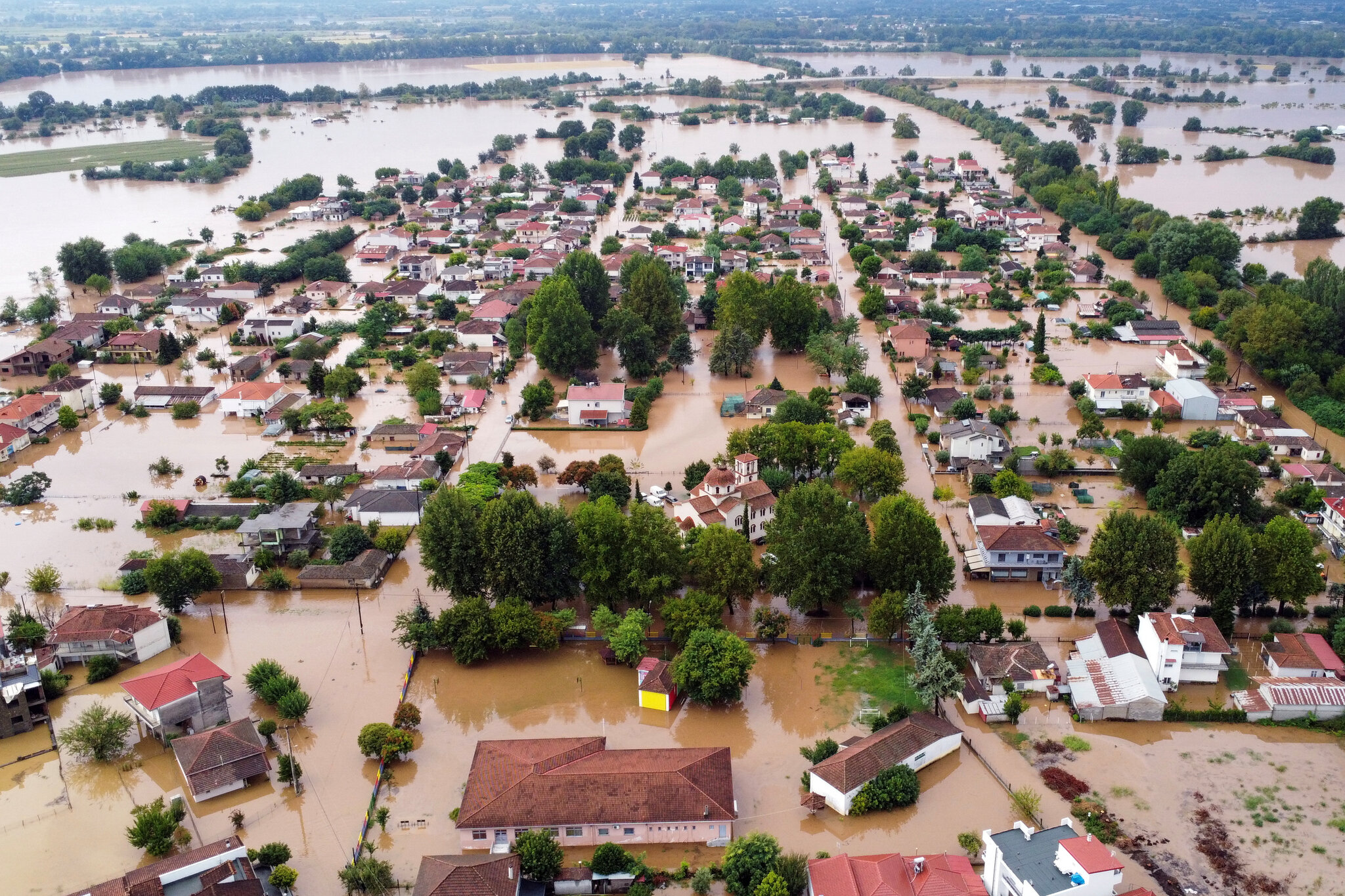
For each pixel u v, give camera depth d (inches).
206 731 4773.6
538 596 5782.5
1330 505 6678.2
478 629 5442.9
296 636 5797.2
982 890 3873.0
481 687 5369.1
